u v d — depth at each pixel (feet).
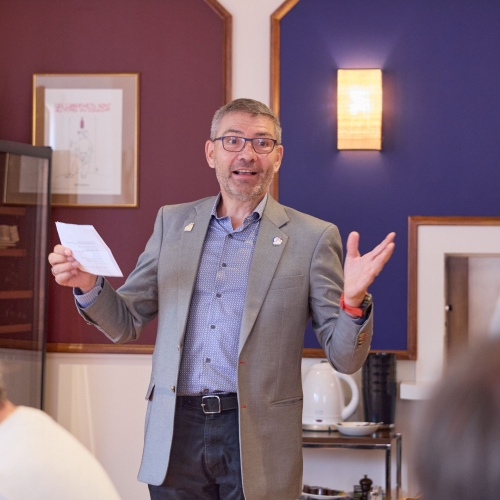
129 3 12.51
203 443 7.39
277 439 7.43
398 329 12.14
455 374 1.82
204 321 7.62
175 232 8.18
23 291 11.73
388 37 12.21
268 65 12.37
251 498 7.20
